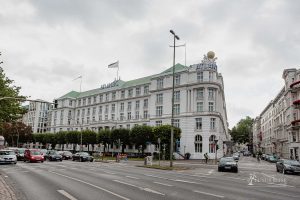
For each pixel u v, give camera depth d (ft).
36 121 427.33
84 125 322.55
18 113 117.80
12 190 40.96
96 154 205.46
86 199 33.81
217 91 222.28
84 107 346.33
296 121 195.83
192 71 228.43
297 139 200.85
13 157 106.22
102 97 319.47
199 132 213.87
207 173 82.69
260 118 441.68
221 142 237.66
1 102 107.65
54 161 138.10
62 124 363.97
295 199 37.52
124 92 291.58
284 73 231.30
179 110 229.45
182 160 187.83
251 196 38.86
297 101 197.47
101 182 51.01
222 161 93.86
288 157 222.89
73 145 330.34
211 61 226.38
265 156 226.58
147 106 263.70
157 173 75.66
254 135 509.35
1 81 108.47
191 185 49.21
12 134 326.44
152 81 254.88
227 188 46.91
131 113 277.85
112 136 226.58
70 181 52.42
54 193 38.27
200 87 220.23
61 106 371.97
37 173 69.31
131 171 80.43
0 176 61.62
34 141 338.54
